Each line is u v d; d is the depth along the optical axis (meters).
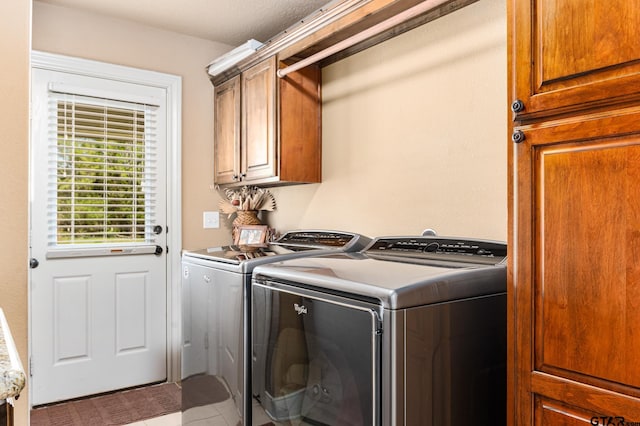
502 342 1.49
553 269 1.14
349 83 2.57
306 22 2.36
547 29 1.16
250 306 1.93
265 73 2.71
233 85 3.06
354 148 2.54
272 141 2.64
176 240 3.21
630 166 1.01
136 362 3.09
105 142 2.98
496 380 1.46
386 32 2.30
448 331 1.35
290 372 1.64
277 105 2.61
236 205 3.25
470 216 1.95
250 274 1.94
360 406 1.33
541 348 1.17
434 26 2.10
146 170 3.14
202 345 2.24
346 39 2.26
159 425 2.56
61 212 2.84
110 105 2.99
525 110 1.20
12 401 0.73
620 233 1.02
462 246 1.81
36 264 2.76
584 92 1.08
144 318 3.12
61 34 2.79
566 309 1.12
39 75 2.75
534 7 1.19
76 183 2.89
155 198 3.17
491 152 1.86
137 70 3.04
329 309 1.46
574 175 1.10
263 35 3.22
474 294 1.42
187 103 3.26
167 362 3.20
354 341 1.36
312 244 2.53
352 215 2.55
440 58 2.07
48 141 2.80
